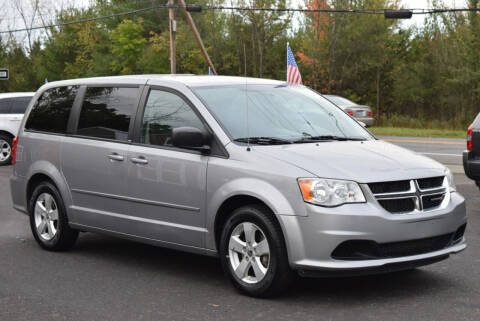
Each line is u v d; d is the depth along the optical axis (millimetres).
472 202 10109
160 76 6434
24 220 9211
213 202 5477
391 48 46156
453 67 37875
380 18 43406
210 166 5527
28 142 7465
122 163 6270
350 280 5754
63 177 6961
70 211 6902
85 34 62844
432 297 5211
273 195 5055
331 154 5336
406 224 4969
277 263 5059
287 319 4707
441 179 5391
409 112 45281
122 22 59438
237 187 5273
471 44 36875
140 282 5840
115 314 4895
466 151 9461
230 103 5914
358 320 4656
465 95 38500
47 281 5914
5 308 5082
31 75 66188
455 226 5332
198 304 5121
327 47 44750
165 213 5926
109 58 59469
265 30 50781
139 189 6121
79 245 7508
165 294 5430
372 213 4871
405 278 5809
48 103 7441
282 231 5016
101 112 6699
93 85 6945
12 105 18156
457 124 34156
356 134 6203
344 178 4945
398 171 5133
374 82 46844
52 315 4887
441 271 6047
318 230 4867
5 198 11375
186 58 53188
